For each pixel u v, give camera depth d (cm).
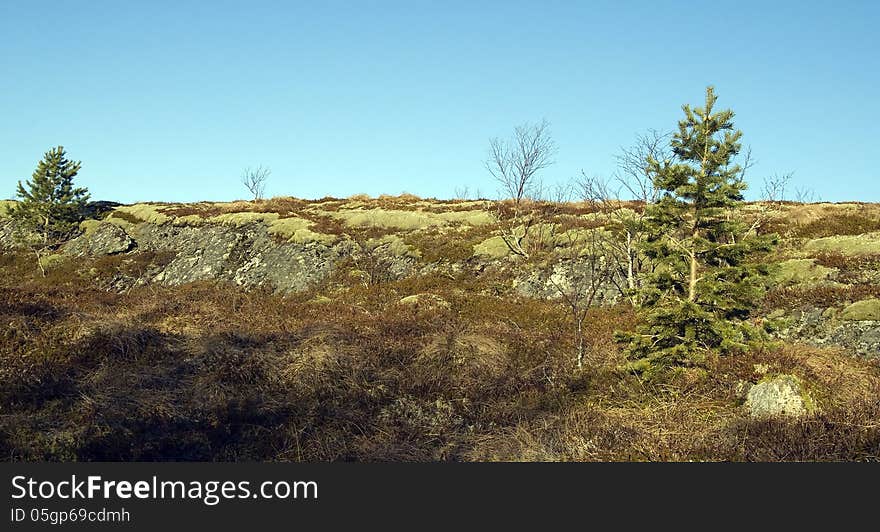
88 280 3061
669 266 1261
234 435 1009
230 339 1420
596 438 995
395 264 2766
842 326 1598
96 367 1183
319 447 987
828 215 2777
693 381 1168
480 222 3325
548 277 2366
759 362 1193
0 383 1021
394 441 1030
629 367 1229
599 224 2880
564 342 1590
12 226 3862
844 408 1029
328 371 1238
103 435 926
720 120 1171
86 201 3922
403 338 1570
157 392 1085
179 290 2678
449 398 1204
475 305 2052
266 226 3281
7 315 1375
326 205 3981
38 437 896
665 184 1209
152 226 3619
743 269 1171
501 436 1051
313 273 2714
